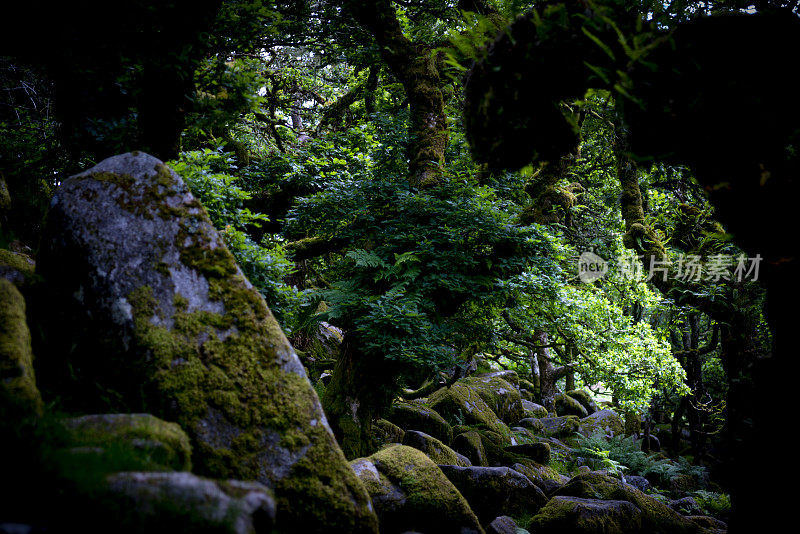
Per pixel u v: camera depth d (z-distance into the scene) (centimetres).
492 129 265
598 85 255
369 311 588
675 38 232
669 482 1143
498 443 993
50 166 543
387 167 726
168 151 421
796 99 221
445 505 441
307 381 298
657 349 1020
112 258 286
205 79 393
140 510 175
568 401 1623
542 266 631
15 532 152
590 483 696
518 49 252
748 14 232
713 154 237
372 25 749
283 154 759
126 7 359
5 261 323
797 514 272
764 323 847
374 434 733
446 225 620
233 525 181
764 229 255
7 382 212
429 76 731
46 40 367
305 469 270
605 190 1282
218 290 299
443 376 1106
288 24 796
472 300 642
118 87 423
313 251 758
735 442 327
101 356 273
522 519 611
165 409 262
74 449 198
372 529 278
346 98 1184
